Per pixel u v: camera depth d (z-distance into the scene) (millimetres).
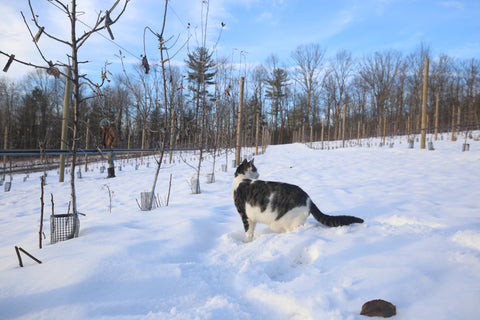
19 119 33156
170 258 2480
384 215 3701
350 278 1905
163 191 7219
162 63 4520
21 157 19375
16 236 3543
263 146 23266
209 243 3084
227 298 1820
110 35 2783
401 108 42062
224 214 4480
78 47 2846
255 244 2873
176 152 22203
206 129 8641
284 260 2471
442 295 1587
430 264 1998
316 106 49594
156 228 3354
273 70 52594
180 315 1578
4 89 34094
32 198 7301
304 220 3275
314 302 1631
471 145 14570
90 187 8727
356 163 11008
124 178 10344
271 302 1765
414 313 1453
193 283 2057
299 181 7707
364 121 43812
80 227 3400
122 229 3193
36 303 1660
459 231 2523
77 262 2156
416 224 3092
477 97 33375
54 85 36344
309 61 46094
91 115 16062
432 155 11320
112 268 2119
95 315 1591
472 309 1413
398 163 10117
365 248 2439
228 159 16109
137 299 1807
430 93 37688
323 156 14656
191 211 4379
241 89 11023
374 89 44125
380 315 1444
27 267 2150
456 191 5262
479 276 1764
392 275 1869
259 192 3256
